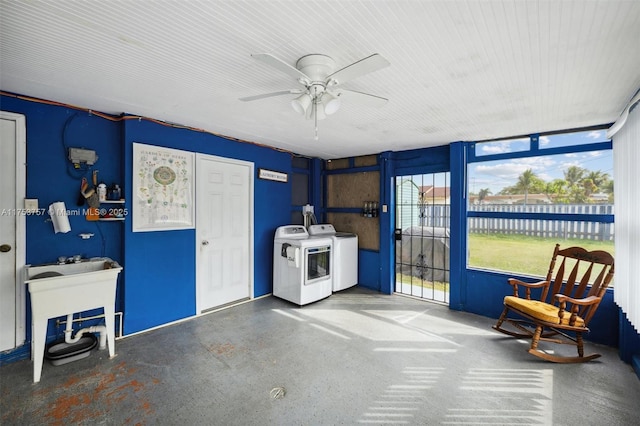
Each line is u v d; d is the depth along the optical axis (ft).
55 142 8.23
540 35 4.74
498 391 6.68
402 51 5.31
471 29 4.63
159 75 6.44
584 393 6.60
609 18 4.24
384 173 14.58
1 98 7.40
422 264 13.89
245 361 7.94
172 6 4.15
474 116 8.81
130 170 9.27
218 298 11.98
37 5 4.09
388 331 9.93
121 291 9.32
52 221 8.03
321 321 10.78
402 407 6.15
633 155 6.92
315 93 5.75
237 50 5.39
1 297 7.55
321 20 4.46
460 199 11.93
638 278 6.59
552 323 7.93
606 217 9.11
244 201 12.86
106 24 4.59
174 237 10.41
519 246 10.94
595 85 6.54
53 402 6.21
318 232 15.05
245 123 10.07
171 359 8.00
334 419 5.79
